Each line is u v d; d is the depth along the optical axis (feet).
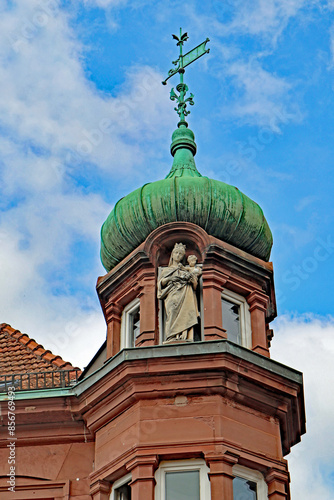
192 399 115.34
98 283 130.31
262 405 117.50
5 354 136.36
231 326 125.18
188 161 138.92
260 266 128.36
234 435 113.80
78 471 118.32
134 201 130.93
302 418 122.31
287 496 114.73
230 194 130.72
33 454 120.06
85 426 120.57
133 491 111.24
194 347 115.85
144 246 127.13
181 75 148.66
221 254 126.31
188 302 123.03
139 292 126.21
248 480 113.70
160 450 112.68
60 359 134.51
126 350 116.57
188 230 127.44
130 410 116.57
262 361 117.91
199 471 112.47
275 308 130.72
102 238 133.80
